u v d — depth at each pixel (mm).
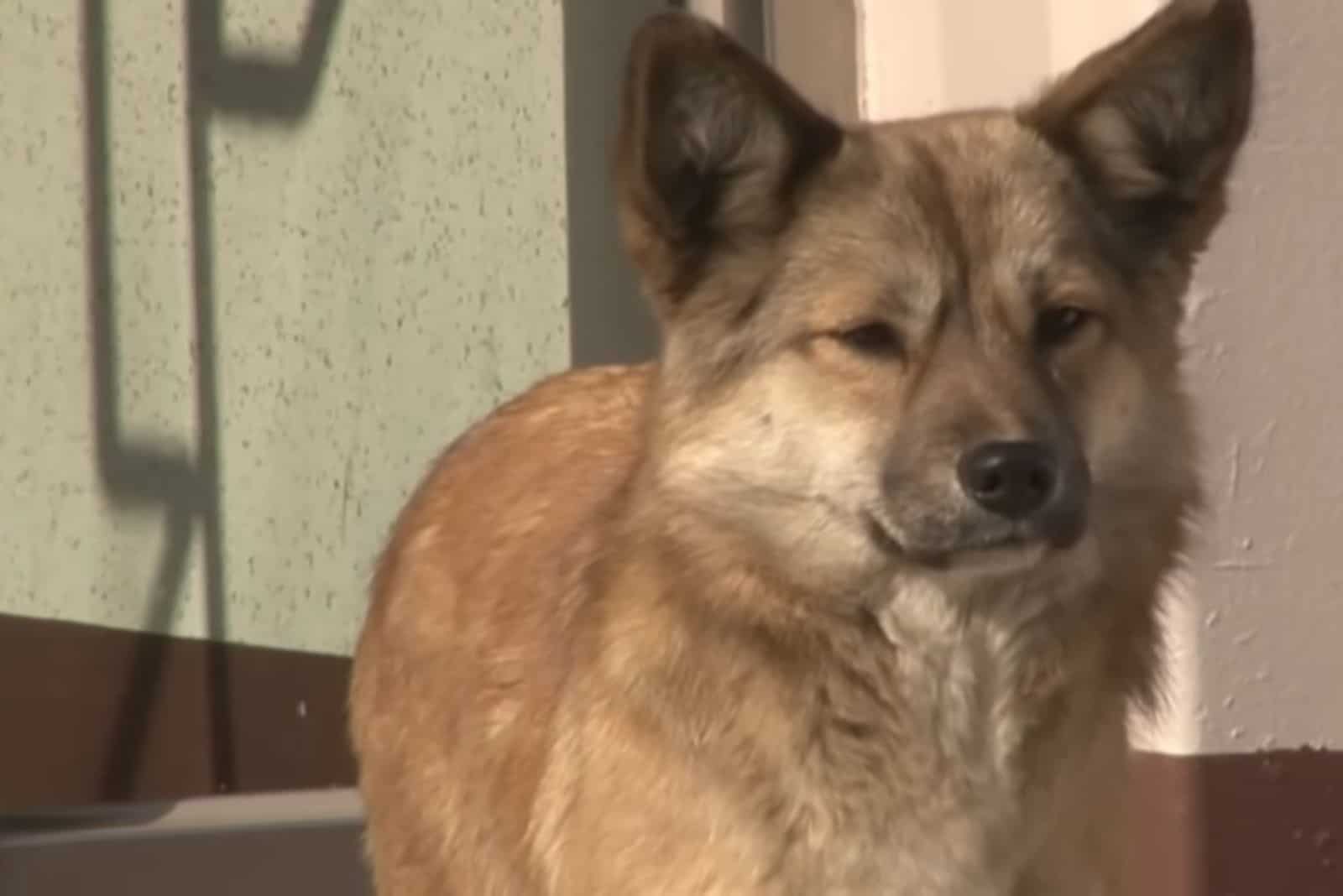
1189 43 8195
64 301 11844
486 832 8586
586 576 8344
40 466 11828
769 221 8078
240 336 12109
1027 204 8055
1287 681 10625
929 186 8031
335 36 12195
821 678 7797
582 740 7922
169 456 12031
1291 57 10516
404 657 9258
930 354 7871
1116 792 8211
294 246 12172
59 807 11828
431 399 12414
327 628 12328
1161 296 8344
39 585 11828
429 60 12312
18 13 11727
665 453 8047
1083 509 7738
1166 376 8281
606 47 12305
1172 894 10555
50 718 11867
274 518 12188
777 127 8031
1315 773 10672
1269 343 10578
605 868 7730
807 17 12438
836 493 7848
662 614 7812
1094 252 8125
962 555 7707
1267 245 10547
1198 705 10516
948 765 7871
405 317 12375
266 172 12117
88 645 11922
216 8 12000
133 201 11938
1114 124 8258
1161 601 8570
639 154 7969
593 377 9477
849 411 7863
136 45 11898
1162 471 8172
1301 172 10570
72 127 11820
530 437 9352
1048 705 7988
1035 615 7906
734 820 7699
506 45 12320
